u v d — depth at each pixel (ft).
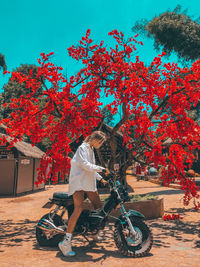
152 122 19.52
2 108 109.19
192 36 82.17
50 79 19.97
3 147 50.24
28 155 51.72
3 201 39.52
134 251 11.56
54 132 19.84
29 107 19.51
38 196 47.57
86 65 20.92
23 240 15.08
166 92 18.89
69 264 10.60
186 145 21.17
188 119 18.38
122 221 12.00
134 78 17.84
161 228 17.67
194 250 12.45
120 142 44.34
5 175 50.01
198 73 17.63
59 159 19.49
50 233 13.25
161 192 43.34
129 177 128.77
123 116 20.42
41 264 10.66
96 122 21.35
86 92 20.77
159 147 19.33
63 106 20.12
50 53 19.98
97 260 11.07
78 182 12.23
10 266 10.50
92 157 13.16
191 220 20.51
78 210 12.16
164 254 11.83
